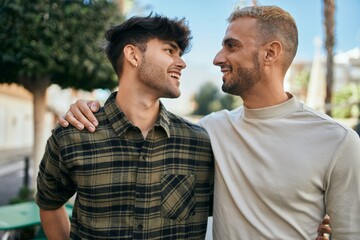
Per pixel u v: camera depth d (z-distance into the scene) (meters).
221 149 1.54
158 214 1.38
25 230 3.88
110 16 4.22
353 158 1.33
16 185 7.95
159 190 1.40
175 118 1.54
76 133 1.38
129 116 1.44
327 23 5.63
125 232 1.34
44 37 3.78
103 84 4.53
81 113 1.42
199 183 1.52
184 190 1.44
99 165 1.36
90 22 4.02
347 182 1.33
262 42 1.44
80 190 1.37
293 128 1.44
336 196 1.35
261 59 1.45
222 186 1.50
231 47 1.49
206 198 1.54
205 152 1.54
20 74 3.93
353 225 1.32
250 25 1.46
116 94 1.51
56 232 1.63
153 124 1.47
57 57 3.84
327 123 1.40
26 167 5.79
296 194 1.37
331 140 1.37
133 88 1.43
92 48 4.04
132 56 1.42
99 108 1.48
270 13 1.47
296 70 21.52
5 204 5.92
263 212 1.42
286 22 1.49
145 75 1.39
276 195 1.39
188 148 1.49
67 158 1.36
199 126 1.62
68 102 19.36
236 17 1.52
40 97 4.67
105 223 1.35
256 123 1.49
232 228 1.44
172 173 1.44
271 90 1.48
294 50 1.51
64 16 3.84
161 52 1.40
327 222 1.45
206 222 1.54
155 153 1.41
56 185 1.47
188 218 1.44
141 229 1.34
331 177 1.36
